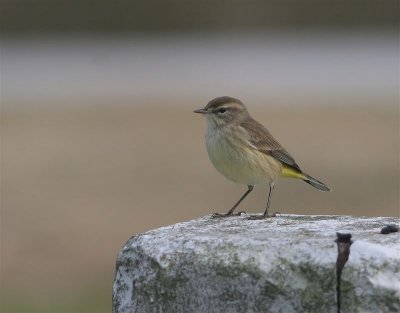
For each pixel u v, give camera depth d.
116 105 26.84
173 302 5.61
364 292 5.14
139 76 32.50
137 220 15.57
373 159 19.19
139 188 17.50
